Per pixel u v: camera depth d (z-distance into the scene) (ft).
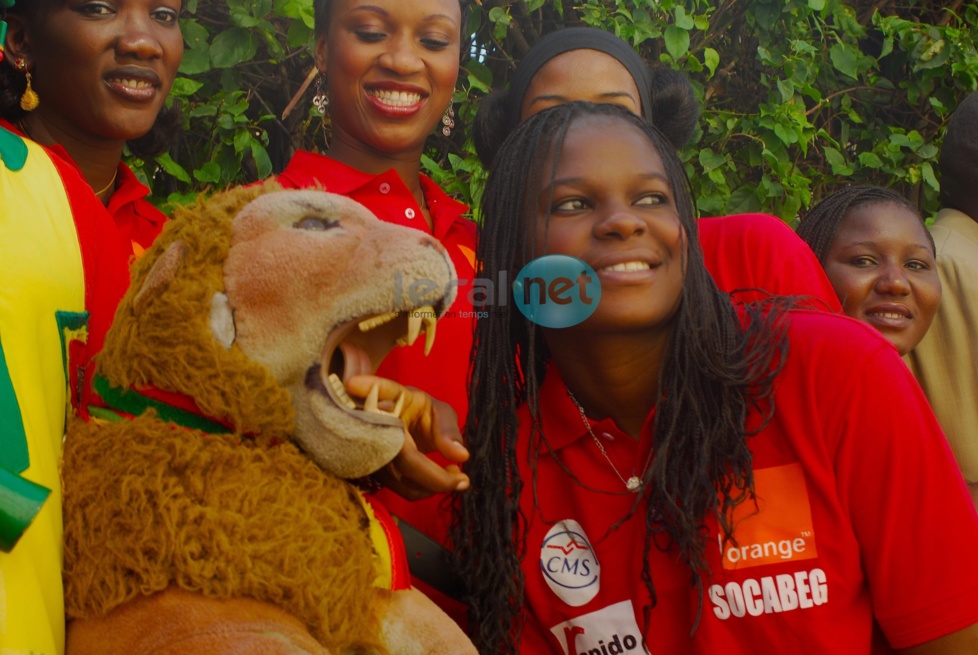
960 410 10.01
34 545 4.29
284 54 10.46
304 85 10.04
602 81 8.50
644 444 5.69
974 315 10.05
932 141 13.07
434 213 8.39
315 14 8.84
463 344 7.38
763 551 5.38
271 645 4.15
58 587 4.41
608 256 5.28
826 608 5.31
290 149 10.98
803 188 11.90
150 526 4.39
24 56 7.69
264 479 4.64
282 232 4.91
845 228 9.54
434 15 8.18
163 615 4.29
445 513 6.25
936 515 5.21
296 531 4.54
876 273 9.31
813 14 12.09
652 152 5.56
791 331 5.59
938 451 5.30
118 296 5.58
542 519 5.76
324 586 4.51
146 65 7.86
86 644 4.37
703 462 5.39
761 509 5.41
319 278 4.78
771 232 7.80
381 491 6.23
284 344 4.75
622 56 8.71
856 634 5.35
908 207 9.63
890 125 13.52
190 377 4.67
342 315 4.75
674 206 5.61
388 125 8.28
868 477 5.26
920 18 13.61
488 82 11.09
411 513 6.29
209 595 4.32
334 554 4.63
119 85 7.78
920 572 5.20
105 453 4.65
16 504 4.08
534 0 10.87
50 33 7.60
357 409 4.97
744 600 5.37
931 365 10.09
